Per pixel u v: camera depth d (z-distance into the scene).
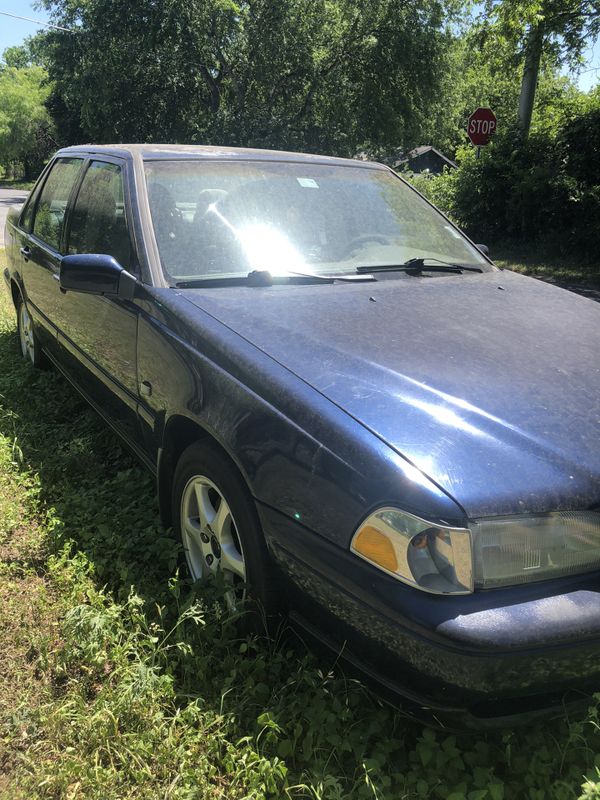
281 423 2.11
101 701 2.07
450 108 28.84
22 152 70.56
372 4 25.14
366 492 1.86
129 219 3.11
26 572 2.75
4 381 4.87
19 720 2.02
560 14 13.41
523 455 1.91
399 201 3.81
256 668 2.18
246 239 3.11
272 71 25.70
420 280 3.21
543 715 1.84
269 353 2.32
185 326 2.60
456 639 1.68
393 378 2.17
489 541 1.76
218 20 24.83
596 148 13.39
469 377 2.22
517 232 14.65
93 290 2.97
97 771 1.85
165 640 2.32
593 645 1.76
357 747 1.95
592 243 13.01
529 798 1.85
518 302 3.03
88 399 3.87
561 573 1.83
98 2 25.86
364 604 1.84
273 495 2.09
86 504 3.19
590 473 1.90
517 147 14.66
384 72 26.02
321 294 2.85
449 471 1.83
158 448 2.80
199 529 2.63
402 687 1.82
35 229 4.86
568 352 2.49
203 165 3.38
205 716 2.04
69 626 2.29
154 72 26.33
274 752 1.98
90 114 28.11
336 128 27.14
